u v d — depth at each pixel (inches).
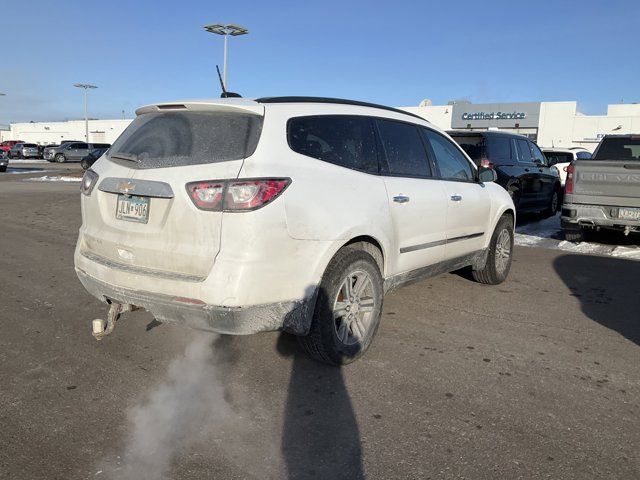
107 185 136.9
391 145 166.4
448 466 102.8
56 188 684.7
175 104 137.3
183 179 122.1
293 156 130.1
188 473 99.8
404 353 155.2
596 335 173.5
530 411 123.6
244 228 117.0
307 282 128.8
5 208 471.2
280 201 121.9
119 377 138.3
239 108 128.9
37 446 107.5
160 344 159.8
